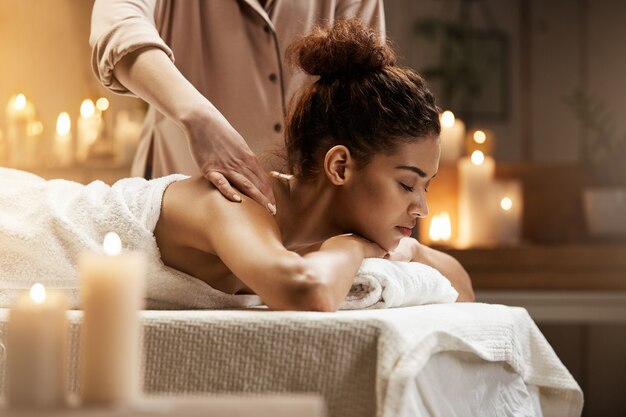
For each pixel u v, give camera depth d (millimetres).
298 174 1646
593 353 3779
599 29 5535
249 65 2141
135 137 3705
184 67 2137
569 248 3297
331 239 1533
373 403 1178
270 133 2139
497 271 3303
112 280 861
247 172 1609
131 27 1812
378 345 1180
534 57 5555
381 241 1599
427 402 1243
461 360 1376
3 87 4383
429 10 5488
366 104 1563
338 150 1566
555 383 1704
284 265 1346
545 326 3803
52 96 4395
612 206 3805
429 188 3805
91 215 1618
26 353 844
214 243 1469
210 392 1216
